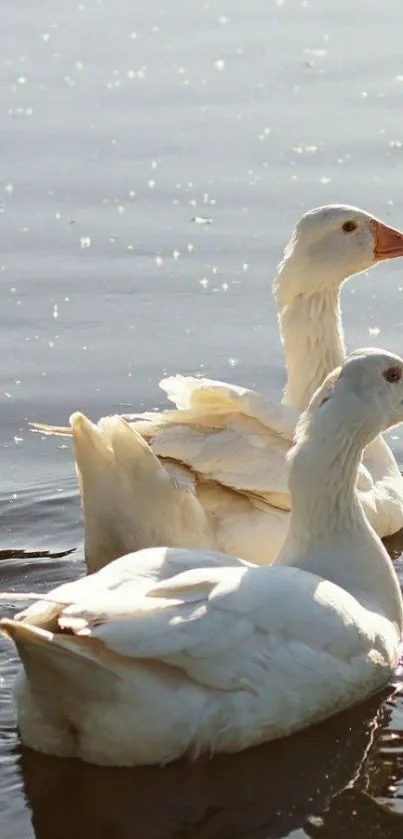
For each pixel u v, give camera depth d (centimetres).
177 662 920
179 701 930
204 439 1193
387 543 1338
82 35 2952
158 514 1131
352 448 1113
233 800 936
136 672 916
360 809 928
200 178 2214
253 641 955
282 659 964
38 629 877
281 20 3002
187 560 1009
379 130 2369
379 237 1407
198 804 930
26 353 1759
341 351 1443
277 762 973
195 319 1831
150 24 3031
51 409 1634
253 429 1212
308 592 1003
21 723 974
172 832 902
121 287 1911
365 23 2950
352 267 1415
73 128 2430
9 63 2775
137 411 1620
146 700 920
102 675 907
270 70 2664
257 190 2159
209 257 1978
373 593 1116
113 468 1116
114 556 1155
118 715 921
